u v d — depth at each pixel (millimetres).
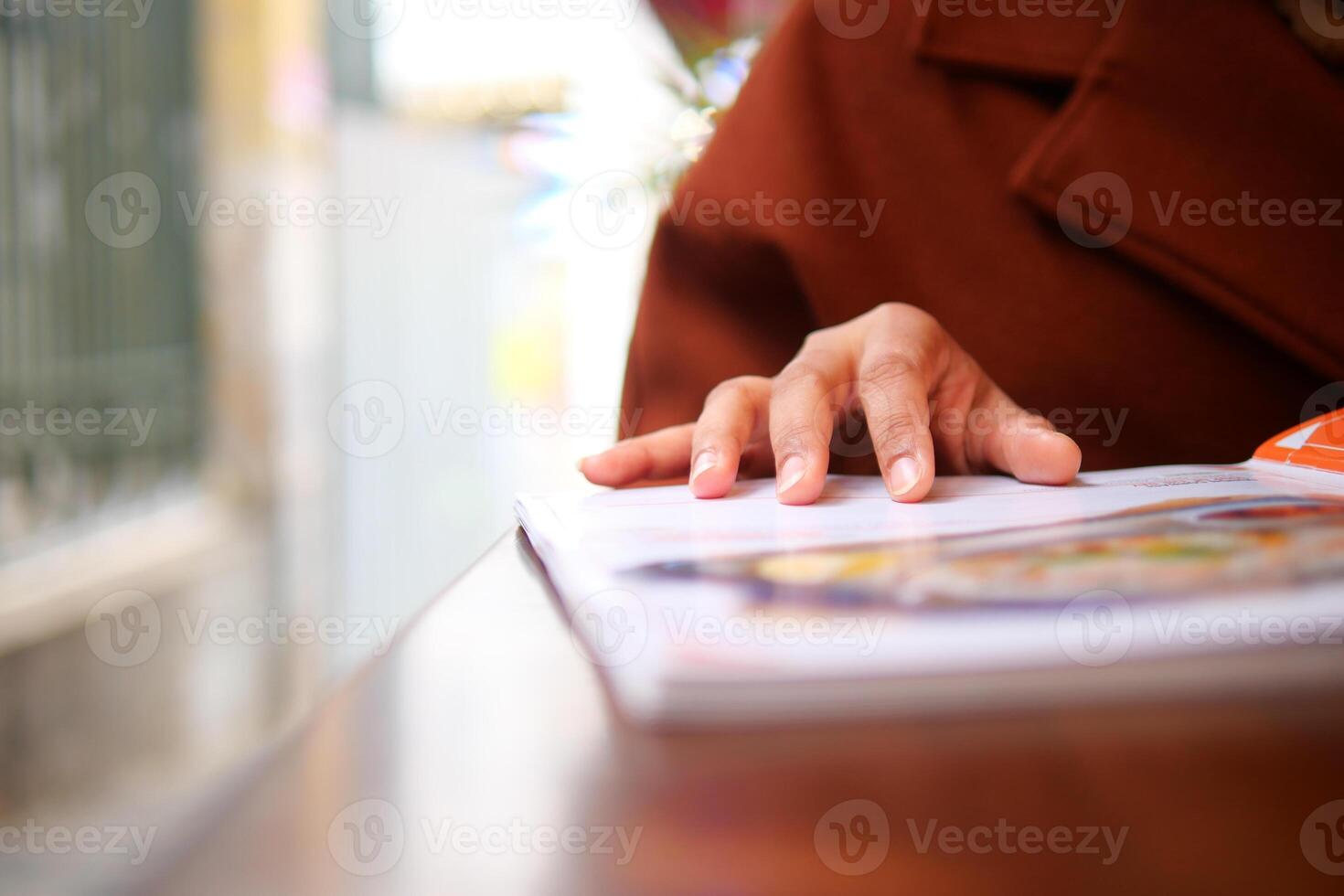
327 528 2678
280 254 2475
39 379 1935
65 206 2008
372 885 122
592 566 270
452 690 192
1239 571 251
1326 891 116
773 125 758
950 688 177
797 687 174
